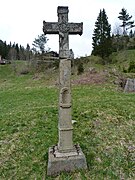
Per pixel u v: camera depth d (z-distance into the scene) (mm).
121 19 68312
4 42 92500
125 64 42375
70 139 5871
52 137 7723
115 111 9969
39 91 20484
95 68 28984
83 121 8977
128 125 8594
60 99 5664
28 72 44469
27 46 92000
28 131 8414
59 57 5488
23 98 17734
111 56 49031
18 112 11375
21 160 6488
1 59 71000
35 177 5719
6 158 6680
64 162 5707
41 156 6523
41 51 53500
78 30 5477
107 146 6953
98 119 9062
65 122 5766
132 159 6379
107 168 5938
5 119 10219
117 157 6395
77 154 5852
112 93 17172
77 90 18984
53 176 5637
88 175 5645
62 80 5543
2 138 8031
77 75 27656
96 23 54750
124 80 23016
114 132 7910
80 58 39406
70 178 5512
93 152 6586
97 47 46312
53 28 5406
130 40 61031
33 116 10094
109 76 24188
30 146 7215
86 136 7664
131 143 7219
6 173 5992
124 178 5633
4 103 16438
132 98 13742
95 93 17141
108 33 55188
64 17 5422
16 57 82938
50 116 9992
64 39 5445
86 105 11344
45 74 35656
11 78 42281
